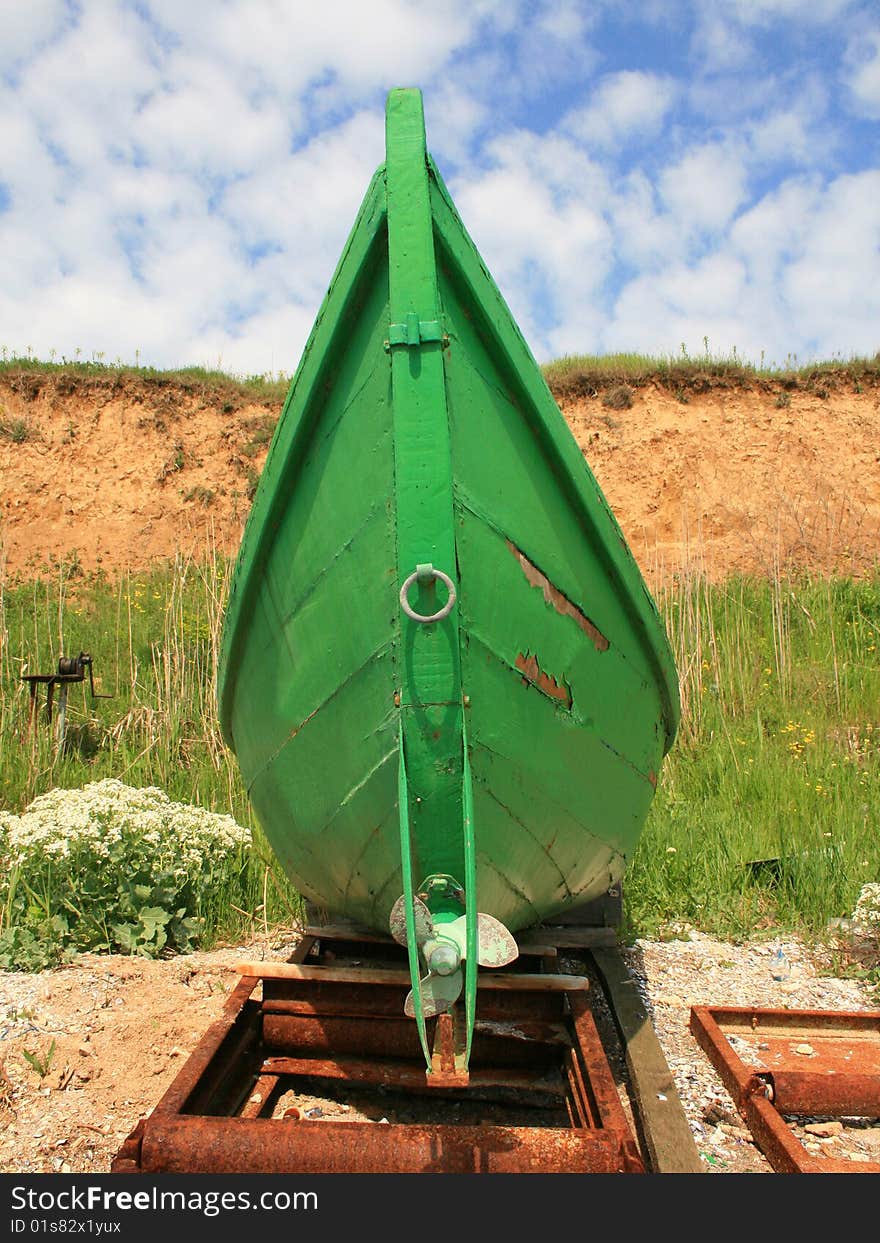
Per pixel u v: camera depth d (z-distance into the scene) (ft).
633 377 55.88
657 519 51.42
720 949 16.37
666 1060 11.41
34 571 48.08
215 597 34.63
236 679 12.33
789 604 38.70
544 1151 8.30
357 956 13.97
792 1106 10.46
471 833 9.02
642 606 11.25
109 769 24.75
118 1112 10.36
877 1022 12.94
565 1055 10.78
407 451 8.80
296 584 10.31
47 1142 9.69
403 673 9.07
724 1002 14.16
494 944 9.00
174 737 26.73
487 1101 11.45
